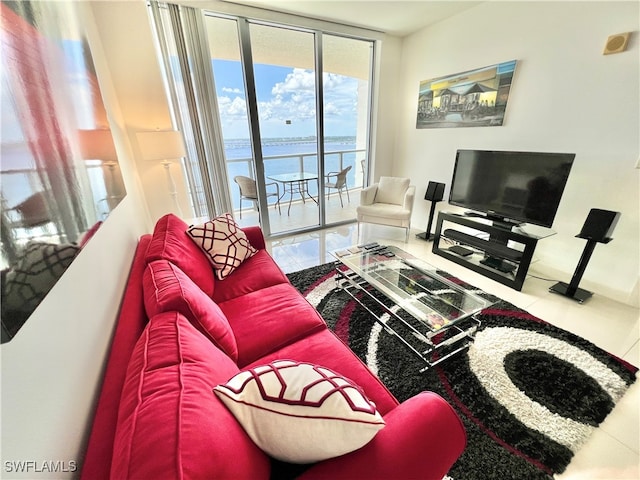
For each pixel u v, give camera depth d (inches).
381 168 172.1
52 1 41.8
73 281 34.3
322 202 161.3
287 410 25.6
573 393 59.3
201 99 112.5
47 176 29.7
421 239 147.3
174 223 73.6
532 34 100.0
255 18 114.6
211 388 28.1
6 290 19.9
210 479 19.5
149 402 23.6
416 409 31.3
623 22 80.0
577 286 90.8
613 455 48.3
